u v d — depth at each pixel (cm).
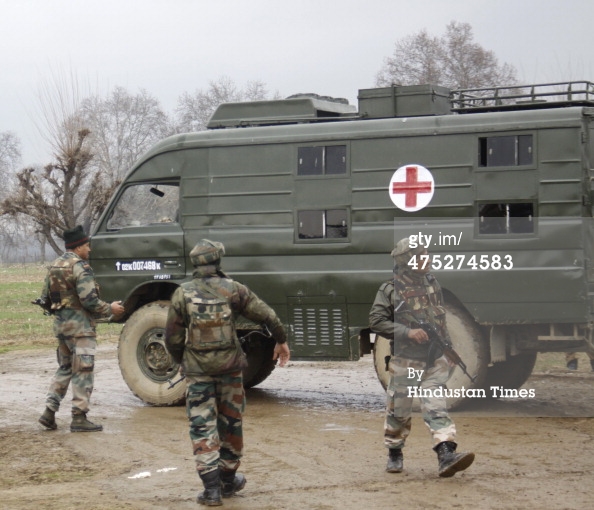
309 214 1095
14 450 891
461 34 5038
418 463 802
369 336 1091
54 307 980
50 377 1417
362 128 1078
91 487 748
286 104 1160
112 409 1125
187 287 702
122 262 1182
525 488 712
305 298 1089
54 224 2948
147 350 1148
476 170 1033
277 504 687
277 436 933
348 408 1106
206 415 693
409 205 1055
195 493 724
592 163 1010
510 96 1098
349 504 679
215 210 1135
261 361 1252
